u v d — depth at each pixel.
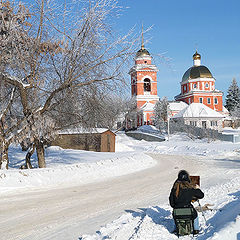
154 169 20.20
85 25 13.30
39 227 7.09
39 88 13.64
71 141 37.06
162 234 5.93
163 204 9.20
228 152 32.47
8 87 14.11
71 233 6.58
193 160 26.88
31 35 13.31
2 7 12.74
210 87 91.12
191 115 71.19
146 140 61.84
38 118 14.22
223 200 8.73
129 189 12.45
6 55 12.93
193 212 5.89
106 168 18.50
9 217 8.02
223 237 5.21
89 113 14.98
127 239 5.82
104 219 7.72
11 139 14.83
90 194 11.31
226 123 94.38
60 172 15.65
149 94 82.56
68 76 13.55
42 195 11.09
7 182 12.59
